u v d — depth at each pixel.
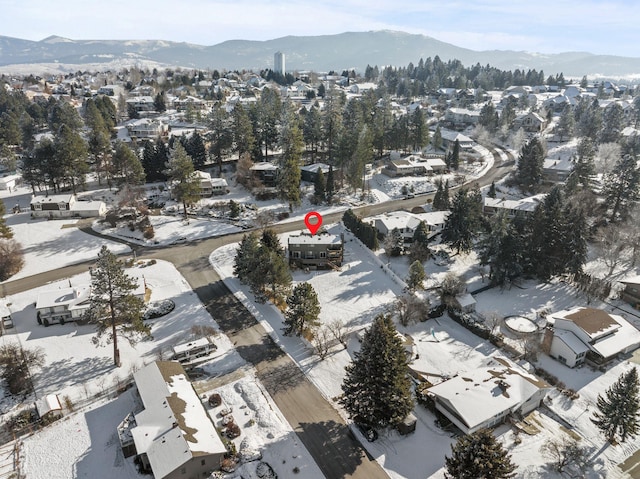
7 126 132.62
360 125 115.25
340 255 73.50
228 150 122.50
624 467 40.03
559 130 148.25
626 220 83.31
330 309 62.47
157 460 36.34
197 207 94.75
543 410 46.44
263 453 39.84
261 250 62.47
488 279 72.19
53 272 71.12
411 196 105.38
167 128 149.25
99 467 38.50
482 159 131.75
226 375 49.75
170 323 58.62
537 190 106.38
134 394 46.69
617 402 41.50
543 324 60.81
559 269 69.69
